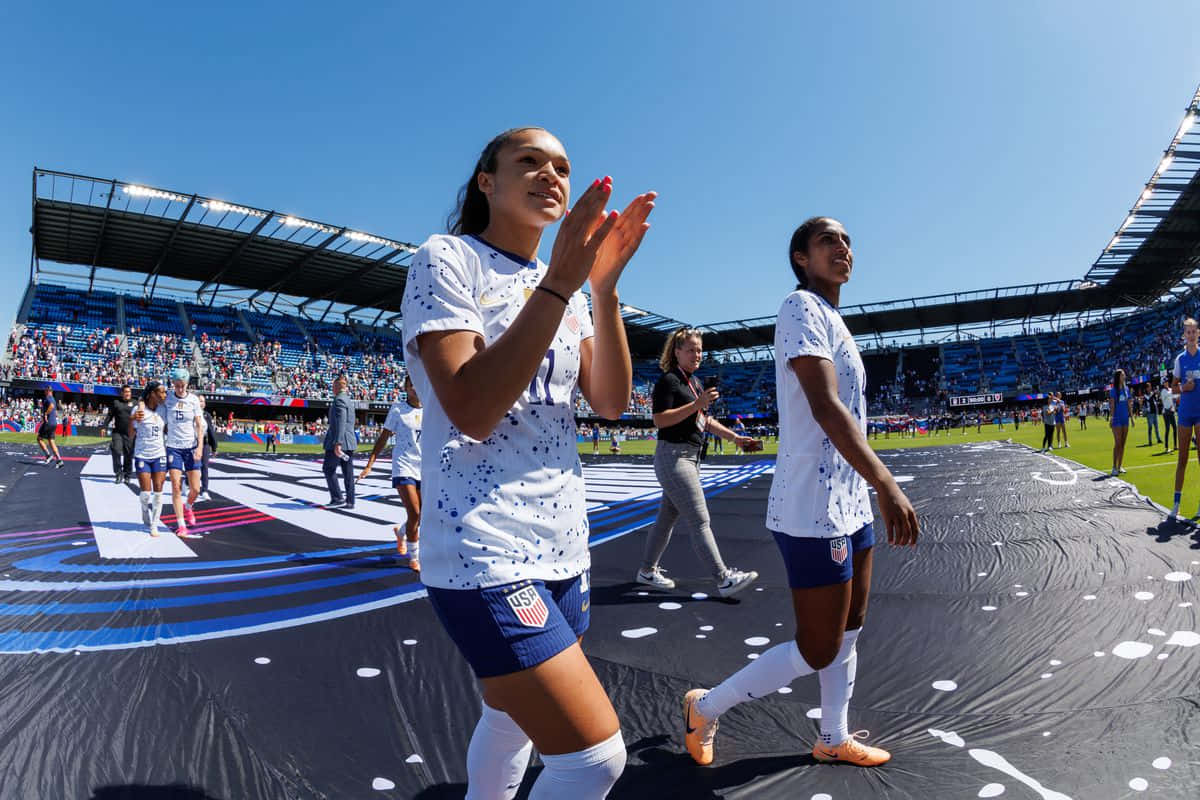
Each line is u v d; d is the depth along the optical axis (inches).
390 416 205.3
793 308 73.7
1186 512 214.4
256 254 1391.5
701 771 79.9
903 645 118.4
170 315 1644.9
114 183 1049.5
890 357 2346.2
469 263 47.7
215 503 350.9
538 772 82.1
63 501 337.1
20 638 127.2
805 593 73.4
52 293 1512.1
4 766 79.0
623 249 52.9
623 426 2165.4
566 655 42.8
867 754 78.5
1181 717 84.7
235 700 98.9
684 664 115.6
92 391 1262.3
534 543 45.4
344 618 141.9
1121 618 123.2
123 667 112.0
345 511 323.3
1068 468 374.0
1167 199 1186.0
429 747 85.0
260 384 1530.5
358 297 1759.4
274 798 73.2
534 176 49.8
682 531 256.2
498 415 38.3
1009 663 107.0
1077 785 72.1
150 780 76.5
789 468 75.9
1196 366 197.8
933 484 346.0
